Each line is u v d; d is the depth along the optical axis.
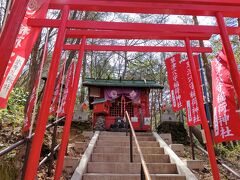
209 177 6.86
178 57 7.75
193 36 6.03
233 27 5.58
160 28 5.46
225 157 10.20
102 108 13.78
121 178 6.33
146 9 4.46
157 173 7.10
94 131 12.41
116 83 14.65
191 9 4.44
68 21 5.36
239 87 3.99
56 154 7.29
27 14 4.20
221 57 5.69
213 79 5.89
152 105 23.88
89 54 25.94
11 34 2.74
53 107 7.10
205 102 6.80
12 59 3.98
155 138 10.82
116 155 7.97
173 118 12.69
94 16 15.58
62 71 7.50
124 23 5.44
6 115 7.31
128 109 14.53
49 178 6.08
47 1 4.20
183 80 7.41
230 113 5.29
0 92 3.78
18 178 5.09
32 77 7.04
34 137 3.87
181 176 6.45
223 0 4.11
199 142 11.88
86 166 6.99
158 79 27.03
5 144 5.95
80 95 25.00
